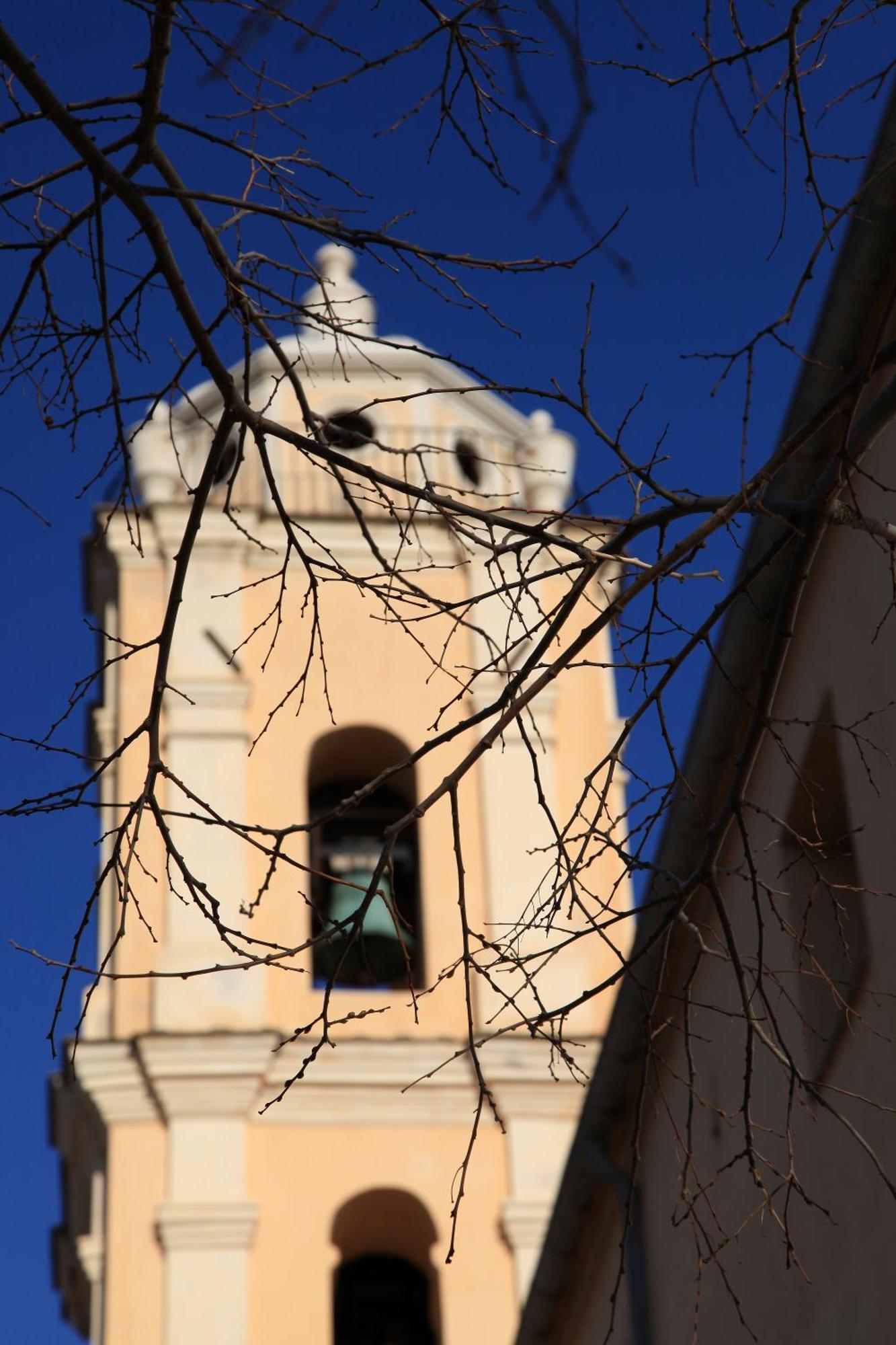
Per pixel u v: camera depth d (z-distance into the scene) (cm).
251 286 693
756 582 1152
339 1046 2150
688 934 1332
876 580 1071
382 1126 2142
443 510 702
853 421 742
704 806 1260
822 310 1059
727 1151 1267
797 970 775
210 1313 2041
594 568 691
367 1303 2177
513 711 700
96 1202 2119
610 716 2369
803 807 1165
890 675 1052
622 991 1384
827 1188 1105
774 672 738
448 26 628
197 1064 2120
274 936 2195
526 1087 2155
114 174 654
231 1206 2083
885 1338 1017
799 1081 740
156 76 645
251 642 2356
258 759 2295
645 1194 1459
